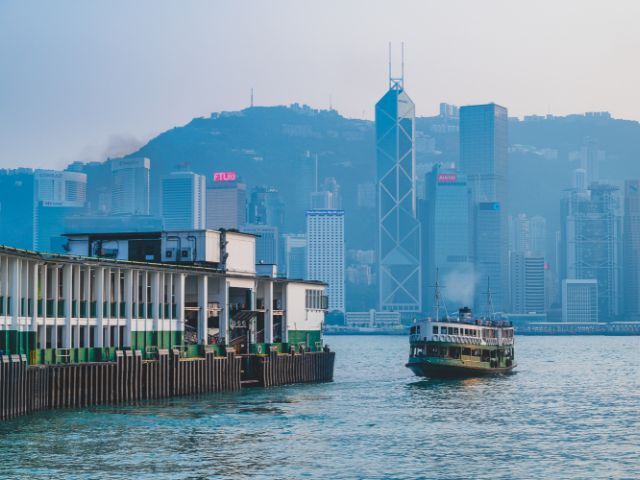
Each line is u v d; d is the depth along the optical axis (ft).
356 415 490.08
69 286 442.50
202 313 560.20
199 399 514.68
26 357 394.73
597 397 628.28
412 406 543.39
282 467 351.67
